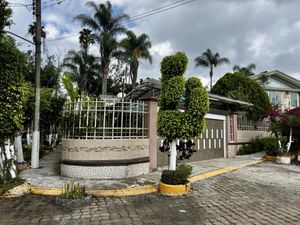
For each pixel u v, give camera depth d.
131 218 5.60
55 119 17.05
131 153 9.50
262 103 20.03
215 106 16.55
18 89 7.83
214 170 11.02
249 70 39.31
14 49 7.80
